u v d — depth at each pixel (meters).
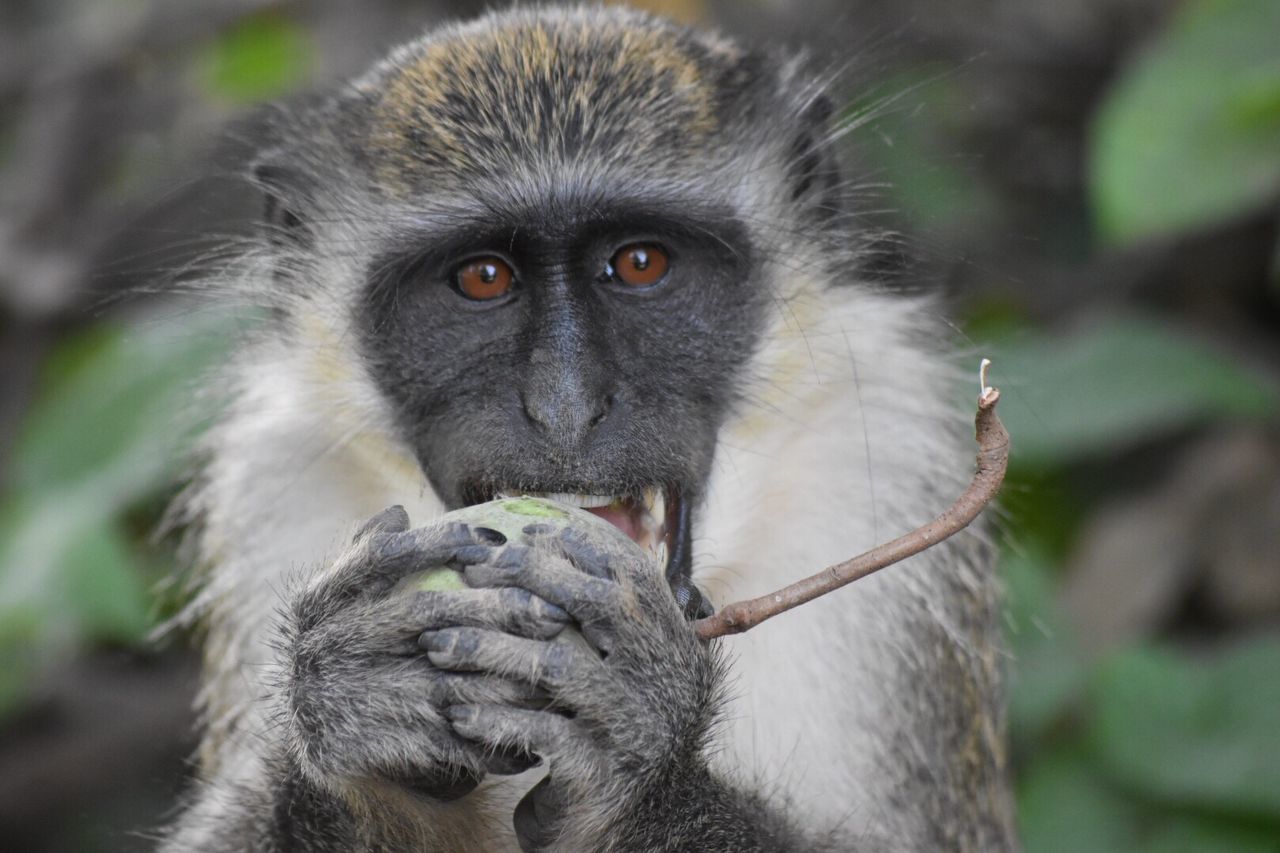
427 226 8.95
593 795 6.96
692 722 7.23
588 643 6.89
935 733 9.58
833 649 9.40
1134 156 12.49
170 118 17.92
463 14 15.85
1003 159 16.98
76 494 13.59
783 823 8.24
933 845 9.47
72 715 15.44
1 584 13.05
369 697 6.94
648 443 8.59
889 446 9.59
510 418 8.57
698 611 7.89
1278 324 15.91
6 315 16.28
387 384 9.23
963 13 16.89
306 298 9.74
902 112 12.80
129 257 12.77
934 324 10.25
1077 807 11.75
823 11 15.00
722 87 9.68
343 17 16.73
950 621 9.68
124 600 12.86
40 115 17.59
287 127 10.86
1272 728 11.40
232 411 10.24
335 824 7.70
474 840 7.71
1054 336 15.15
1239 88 12.16
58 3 18.89
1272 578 13.62
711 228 9.04
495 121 9.20
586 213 8.80
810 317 9.45
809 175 9.95
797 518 9.45
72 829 15.25
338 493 9.57
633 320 8.95
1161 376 13.70
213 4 18.16
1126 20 17.20
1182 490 14.08
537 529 6.99
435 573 6.95
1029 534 13.96
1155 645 12.13
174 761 14.75
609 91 9.33
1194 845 11.41
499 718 6.74
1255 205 14.32
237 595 9.77
